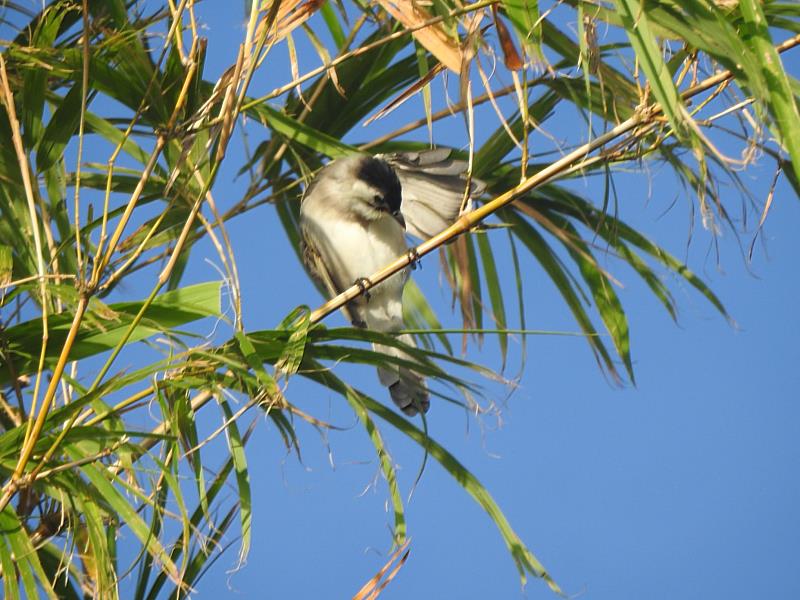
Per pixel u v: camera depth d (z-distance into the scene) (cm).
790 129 514
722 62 573
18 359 647
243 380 647
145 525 579
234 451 632
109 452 582
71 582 711
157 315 643
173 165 700
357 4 836
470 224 714
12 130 658
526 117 651
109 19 751
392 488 640
